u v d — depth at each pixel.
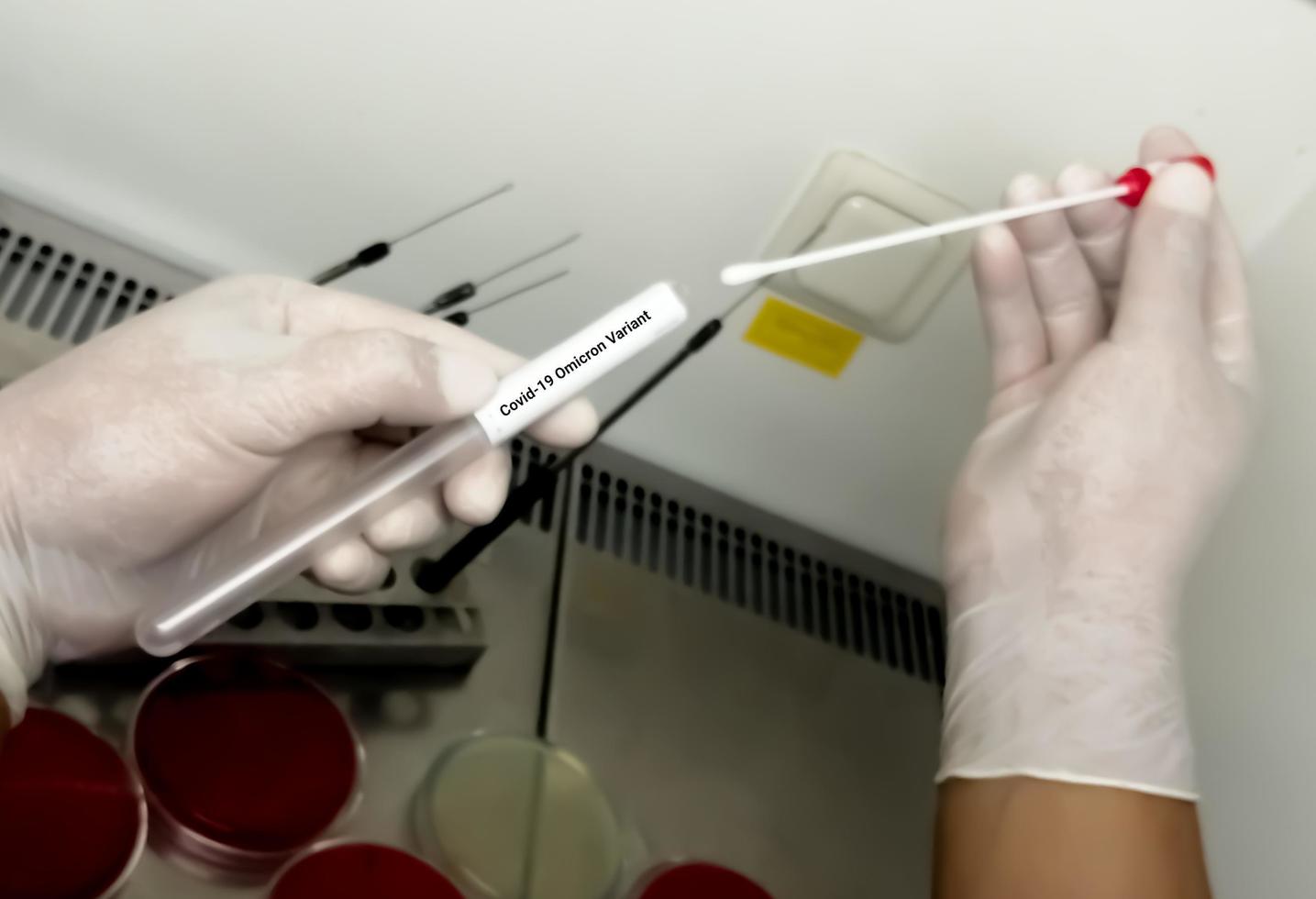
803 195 0.76
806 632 0.89
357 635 0.67
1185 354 0.60
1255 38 0.66
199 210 0.82
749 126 0.74
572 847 0.66
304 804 0.59
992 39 0.68
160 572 0.59
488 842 0.64
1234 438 0.61
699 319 0.85
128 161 0.79
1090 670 0.55
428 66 0.73
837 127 0.73
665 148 0.75
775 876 0.73
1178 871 0.50
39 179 0.80
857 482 0.95
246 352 0.56
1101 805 0.51
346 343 0.54
